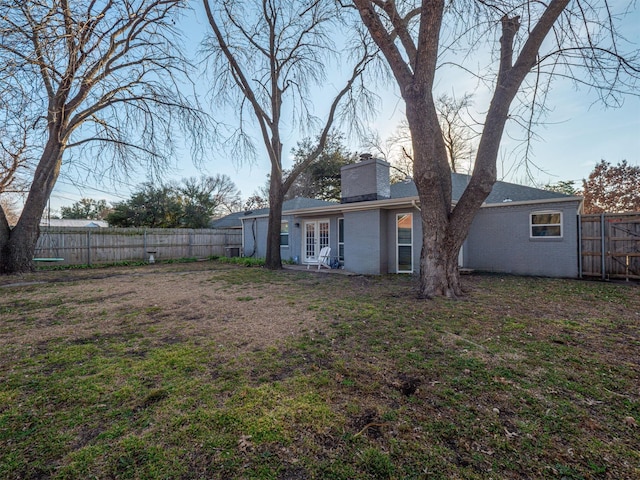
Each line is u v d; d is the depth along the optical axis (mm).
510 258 10250
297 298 6172
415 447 1882
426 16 5203
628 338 3775
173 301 5980
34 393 2520
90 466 1728
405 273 10031
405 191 13578
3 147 7441
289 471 1696
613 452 1842
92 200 36031
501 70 5812
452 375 2812
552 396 2455
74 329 4250
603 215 8672
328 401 2389
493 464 1744
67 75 4621
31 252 10227
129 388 2594
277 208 11570
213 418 2160
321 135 12398
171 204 22031
